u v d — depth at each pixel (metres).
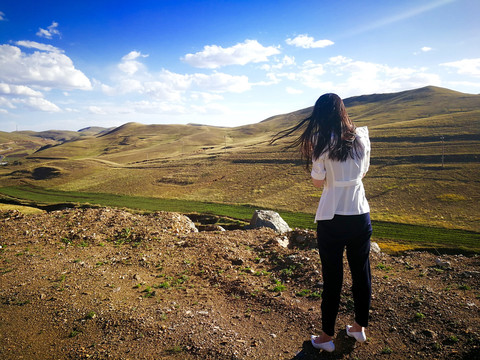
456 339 2.96
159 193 87.19
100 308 4.02
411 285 4.23
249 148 136.25
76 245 7.02
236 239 7.29
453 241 41.62
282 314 3.79
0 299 4.38
